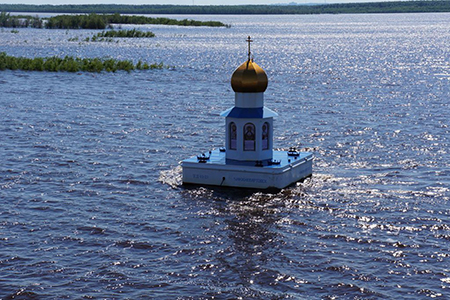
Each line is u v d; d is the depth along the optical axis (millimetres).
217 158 41469
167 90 91062
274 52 188750
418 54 183625
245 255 29844
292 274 27891
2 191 39312
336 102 80875
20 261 28938
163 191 39594
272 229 33062
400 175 43781
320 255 29844
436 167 46125
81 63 114812
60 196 38562
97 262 29000
